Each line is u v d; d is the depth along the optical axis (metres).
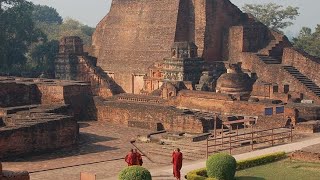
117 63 62.62
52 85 40.72
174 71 48.44
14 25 64.50
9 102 38.84
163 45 57.53
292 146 27.56
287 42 53.53
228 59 55.12
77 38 60.38
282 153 24.53
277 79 47.09
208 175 20.14
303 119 34.44
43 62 71.25
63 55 59.50
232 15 56.88
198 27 55.94
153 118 38.38
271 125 33.72
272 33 54.06
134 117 39.72
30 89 40.62
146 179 17.22
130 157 21.59
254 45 53.94
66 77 59.47
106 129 38.28
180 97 43.81
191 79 48.22
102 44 66.06
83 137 34.47
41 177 22.73
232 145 28.83
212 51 55.69
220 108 40.59
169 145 30.83
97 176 22.86
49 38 91.94
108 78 61.81
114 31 65.00
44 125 28.30
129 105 40.34
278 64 48.62
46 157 27.55
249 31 53.50
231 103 39.78
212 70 49.69
